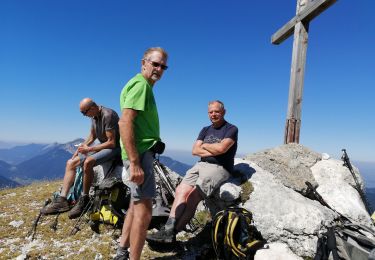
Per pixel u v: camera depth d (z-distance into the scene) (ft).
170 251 7.64
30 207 10.42
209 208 9.35
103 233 8.41
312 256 7.22
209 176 8.21
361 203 9.44
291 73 11.81
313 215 7.80
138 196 5.54
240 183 9.18
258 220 7.96
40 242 7.97
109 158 9.54
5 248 7.62
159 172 10.14
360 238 6.35
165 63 5.75
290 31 12.59
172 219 7.64
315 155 11.04
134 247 5.59
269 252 6.87
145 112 5.60
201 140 9.27
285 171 9.96
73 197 9.97
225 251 6.86
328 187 9.70
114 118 9.46
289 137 11.60
